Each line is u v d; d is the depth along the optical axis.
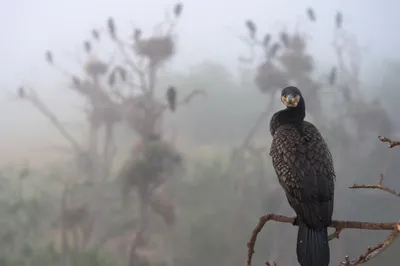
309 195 3.09
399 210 12.45
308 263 2.87
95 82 11.83
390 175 12.83
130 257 11.13
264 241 12.34
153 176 10.73
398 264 11.71
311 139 3.38
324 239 2.96
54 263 10.82
